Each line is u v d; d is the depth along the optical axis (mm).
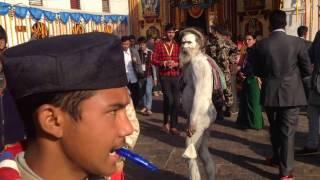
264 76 4762
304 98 4637
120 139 900
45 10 14945
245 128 7484
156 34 19672
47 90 824
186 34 3844
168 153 6176
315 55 5574
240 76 8812
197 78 3754
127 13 19797
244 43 9289
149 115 9328
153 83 10867
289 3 14047
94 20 17656
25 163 916
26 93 835
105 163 885
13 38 13461
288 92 4570
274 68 4617
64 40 868
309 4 13773
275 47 4637
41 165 893
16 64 831
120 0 19422
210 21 18703
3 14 13125
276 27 4754
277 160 5250
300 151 5840
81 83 828
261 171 5242
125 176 5156
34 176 895
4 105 2688
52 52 825
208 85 3750
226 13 18578
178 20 19328
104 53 848
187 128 3869
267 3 17656
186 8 19062
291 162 4734
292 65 4602
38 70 819
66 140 861
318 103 5633
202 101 3748
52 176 888
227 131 7363
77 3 17078
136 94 9234
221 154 5980
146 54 9602
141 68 9133
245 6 18297
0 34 3779
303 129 7254
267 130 7355
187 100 3914
